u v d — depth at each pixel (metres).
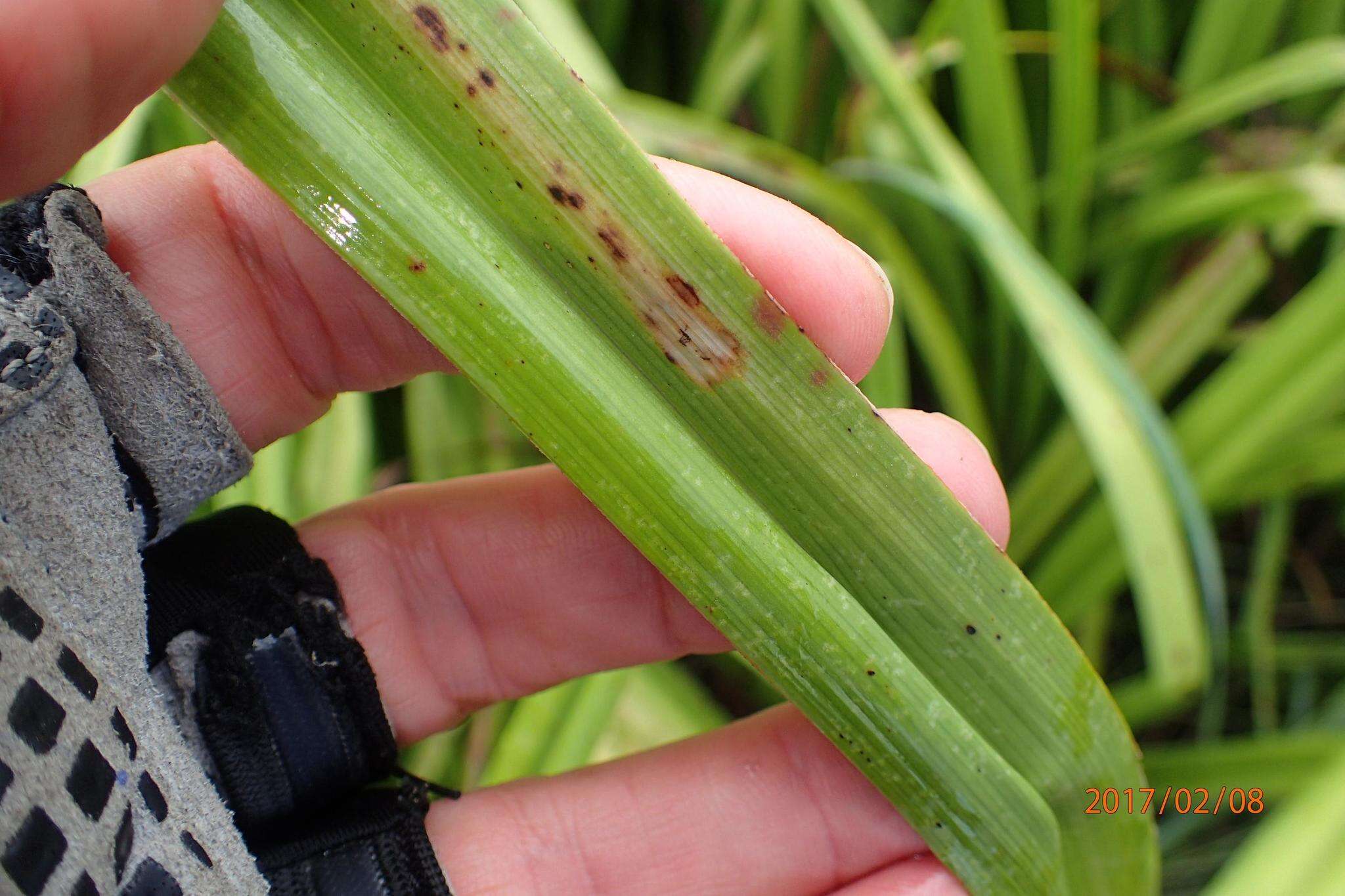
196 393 0.18
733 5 0.28
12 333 0.17
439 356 0.20
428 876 0.19
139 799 0.17
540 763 0.24
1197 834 0.27
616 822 0.21
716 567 0.18
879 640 0.18
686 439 0.18
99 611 0.17
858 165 0.27
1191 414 0.26
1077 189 0.27
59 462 0.17
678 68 0.33
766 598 0.18
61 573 0.17
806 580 0.18
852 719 0.19
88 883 0.17
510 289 0.18
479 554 0.21
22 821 0.16
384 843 0.19
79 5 0.16
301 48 0.17
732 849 0.21
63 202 0.18
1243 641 0.28
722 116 0.29
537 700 0.24
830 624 0.18
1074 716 0.19
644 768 0.21
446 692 0.21
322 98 0.17
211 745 0.19
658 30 0.32
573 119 0.17
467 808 0.21
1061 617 0.27
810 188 0.26
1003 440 0.30
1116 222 0.28
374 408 0.28
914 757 0.19
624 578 0.21
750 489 0.18
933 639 0.19
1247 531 0.31
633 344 0.18
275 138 0.17
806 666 0.18
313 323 0.20
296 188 0.17
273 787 0.19
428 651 0.21
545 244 0.18
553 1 0.26
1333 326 0.25
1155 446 0.24
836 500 0.18
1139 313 0.30
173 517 0.19
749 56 0.29
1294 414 0.26
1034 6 0.30
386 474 0.28
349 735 0.19
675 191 0.18
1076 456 0.27
